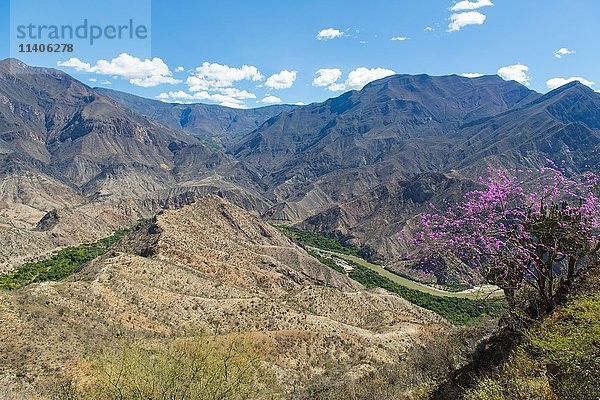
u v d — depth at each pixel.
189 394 11.92
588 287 12.20
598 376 7.87
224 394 12.41
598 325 8.10
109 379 11.90
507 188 14.15
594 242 12.62
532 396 8.91
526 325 12.97
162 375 12.02
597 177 13.72
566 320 10.86
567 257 13.26
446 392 13.43
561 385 8.38
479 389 10.16
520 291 14.30
